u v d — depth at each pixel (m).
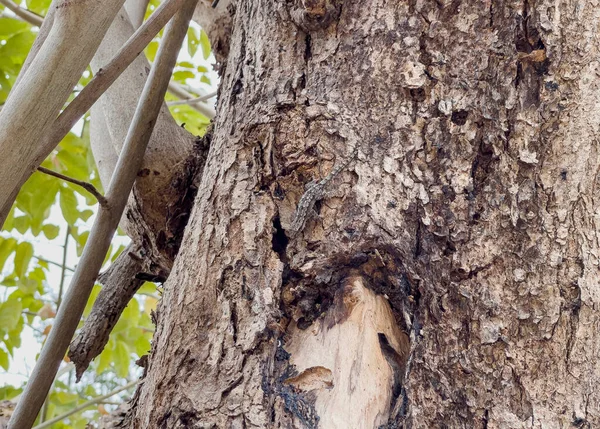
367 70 1.44
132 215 1.72
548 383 1.32
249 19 1.58
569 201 1.36
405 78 1.42
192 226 1.46
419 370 1.35
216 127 1.54
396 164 1.40
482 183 1.38
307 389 1.36
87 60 1.24
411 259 1.37
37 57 1.22
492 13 1.42
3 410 1.93
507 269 1.35
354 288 1.40
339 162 1.41
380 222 1.38
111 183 1.60
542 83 1.40
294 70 1.47
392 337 1.40
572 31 1.40
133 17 1.95
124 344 2.56
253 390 1.34
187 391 1.36
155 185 1.68
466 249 1.36
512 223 1.36
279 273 1.39
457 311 1.35
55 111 1.22
